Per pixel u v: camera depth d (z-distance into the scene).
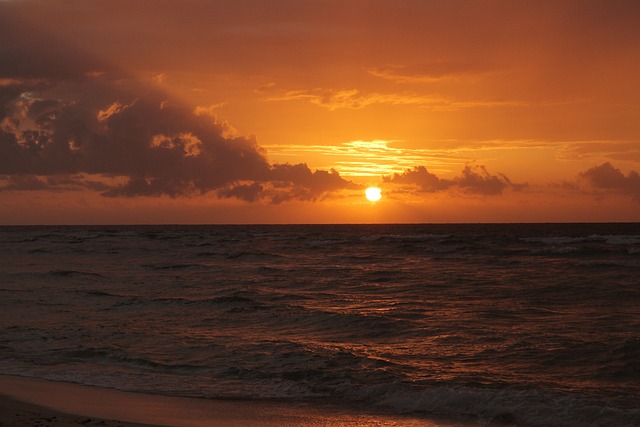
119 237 101.81
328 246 73.44
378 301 27.92
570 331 19.64
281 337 19.73
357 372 15.19
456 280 35.34
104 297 28.72
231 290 32.84
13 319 23.11
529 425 11.50
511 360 16.27
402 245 70.88
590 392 13.39
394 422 11.66
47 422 10.84
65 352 17.53
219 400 13.03
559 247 58.72
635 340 17.25
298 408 12.52
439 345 18.23
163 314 24.30
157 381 14.56
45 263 51.59
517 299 27.45
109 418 11.44
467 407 12.43
